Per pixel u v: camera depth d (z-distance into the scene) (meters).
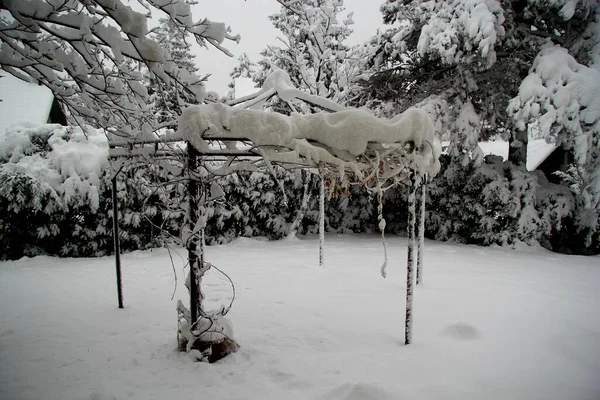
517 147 10.64
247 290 5.63
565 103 8.49
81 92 3.48
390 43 11.79
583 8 9.38
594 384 2.94
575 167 9.65
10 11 2.67
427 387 2.86
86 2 2.85
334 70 11.38
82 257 8.48
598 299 5.31
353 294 5.42
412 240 3.69
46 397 2.79
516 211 9.70
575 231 10.13
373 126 3.18
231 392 2.84
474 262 8.00
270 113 3.15
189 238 3.25
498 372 3.14
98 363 3.33
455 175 10.70
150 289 5.80
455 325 4.01
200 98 3.55
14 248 8.11
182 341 3.51
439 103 10.04
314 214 11.71
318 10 11.43
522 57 10.49
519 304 4.98
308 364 3.28
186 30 3.49
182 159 3.30
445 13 9.95
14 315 4.62
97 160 8.20
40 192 7.68
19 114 12.83
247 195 10.34
